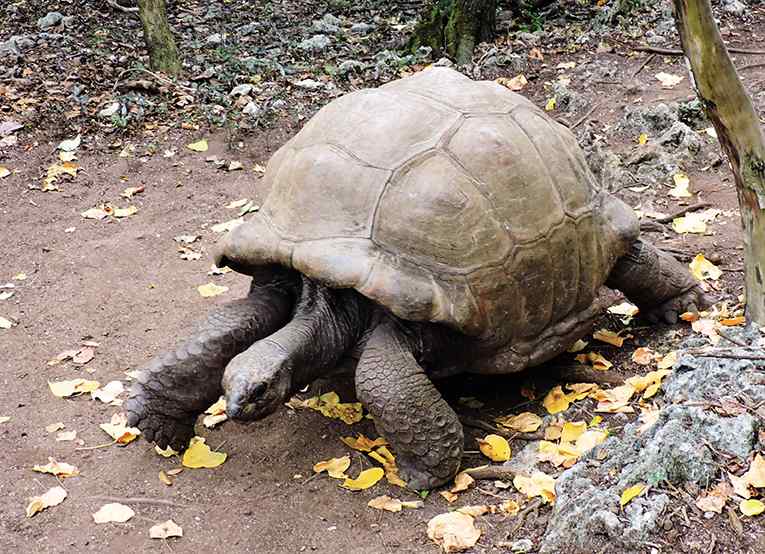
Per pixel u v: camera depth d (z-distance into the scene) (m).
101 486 3.36
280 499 3.29
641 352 3.65
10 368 3.83
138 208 4.77
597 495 2.98
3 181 4.96
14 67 6.15
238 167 5.04
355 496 3.27
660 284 3.71
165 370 3.35
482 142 3.32
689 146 4.69
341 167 3.29
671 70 5.63
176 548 3.15
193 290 4.21
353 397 3.64
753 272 3.47
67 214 4.72
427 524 3.16
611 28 6.46
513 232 3.29
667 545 2.87
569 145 3.56
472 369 3.38
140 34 7.02
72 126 5.42
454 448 3.25
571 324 3.46
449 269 3.22
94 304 4.14
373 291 3.16
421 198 3.23
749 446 2.99
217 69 6.17
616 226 3.55
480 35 6.43
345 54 6.52
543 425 3.43
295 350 3.24
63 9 7.49
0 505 3.30
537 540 3.05
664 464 2.98
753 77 5.39
